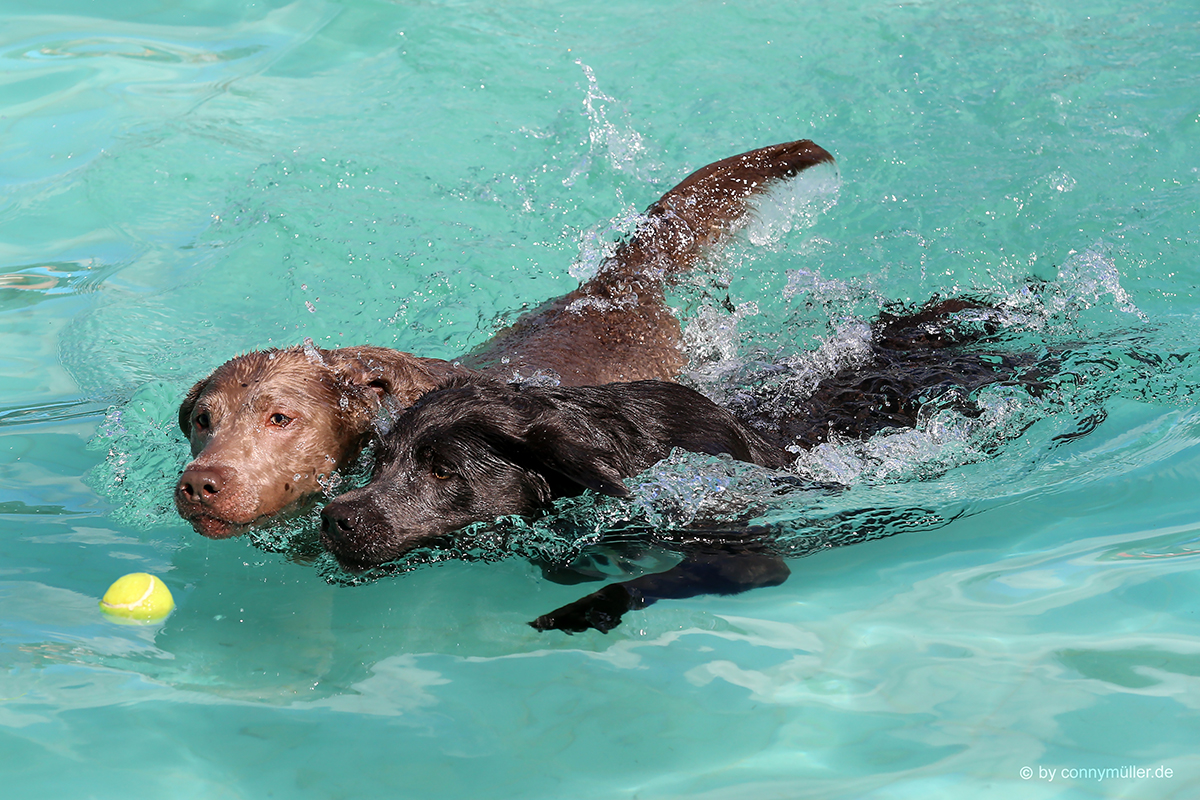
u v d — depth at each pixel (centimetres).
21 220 1125
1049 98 1211
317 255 1024
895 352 842
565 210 1098
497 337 897
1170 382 772
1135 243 974
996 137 1156
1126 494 643
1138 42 1336
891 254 987
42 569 608
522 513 641
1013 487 667
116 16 1567
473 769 441
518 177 1148
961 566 584
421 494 621
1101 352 816
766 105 1249
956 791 417
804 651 516
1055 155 1109
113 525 666
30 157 1244
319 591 599
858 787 422
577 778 432
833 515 638
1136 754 434
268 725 471
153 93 1363
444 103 1289
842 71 1310
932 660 502
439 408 645
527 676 507
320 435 698
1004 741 445
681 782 430
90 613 564
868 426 740
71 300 991
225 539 655
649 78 1320
